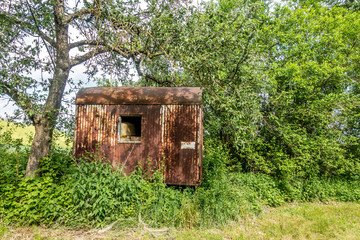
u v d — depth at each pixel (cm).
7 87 591
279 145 996
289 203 842
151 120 691
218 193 634
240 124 695
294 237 521
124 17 613
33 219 499
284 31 1158
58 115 715
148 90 727
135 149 682
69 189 543
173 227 523
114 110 700
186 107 688
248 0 728
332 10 1232
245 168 975
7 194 518
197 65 567
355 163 1038
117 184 538
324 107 1017
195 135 676
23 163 708
